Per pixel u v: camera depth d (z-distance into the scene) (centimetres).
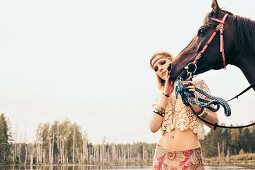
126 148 12825
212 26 359
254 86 350
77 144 11112
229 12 371
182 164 335
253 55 351
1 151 8844
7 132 8875
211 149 7212
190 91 337
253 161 6562
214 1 361
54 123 10875
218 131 7181
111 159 12512
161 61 385
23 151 10244
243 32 349
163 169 342
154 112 356
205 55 358
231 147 7150
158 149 350
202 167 340
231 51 359
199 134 341
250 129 7275
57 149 10781
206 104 330
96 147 12438
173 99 356
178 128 343
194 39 369
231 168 4188
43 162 10381
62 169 6775
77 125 11238
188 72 361
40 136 10500
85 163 11262
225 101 331
